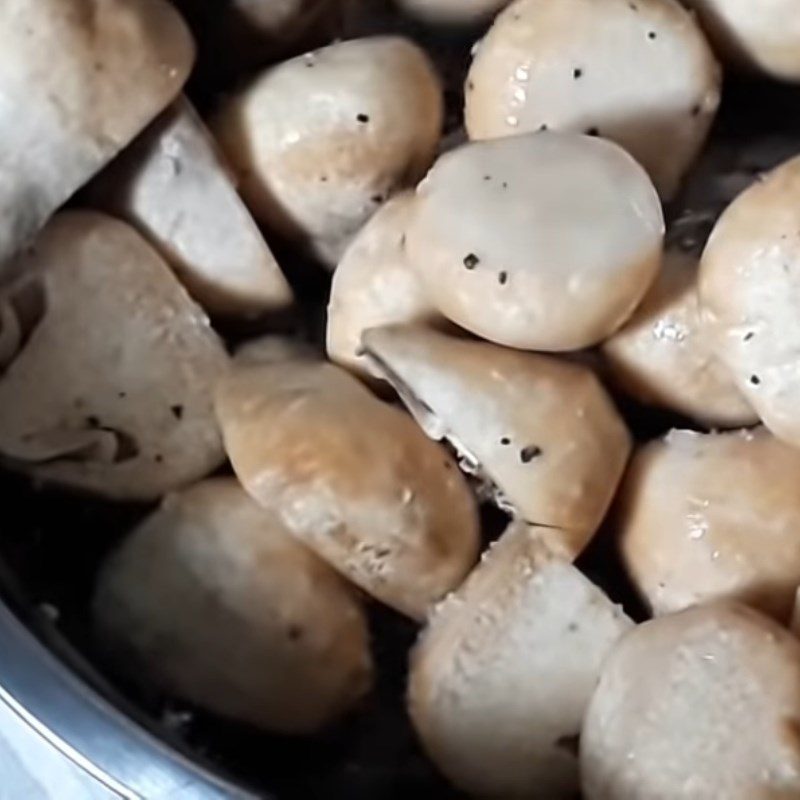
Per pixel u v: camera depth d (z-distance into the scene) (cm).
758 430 23
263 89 25
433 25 26
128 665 22
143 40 23
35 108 23
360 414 23
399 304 23
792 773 20
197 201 24
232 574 23
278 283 25
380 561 22
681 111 25
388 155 24
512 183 22
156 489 24
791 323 22
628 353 23
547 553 23
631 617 23
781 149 26
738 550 22
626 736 20
